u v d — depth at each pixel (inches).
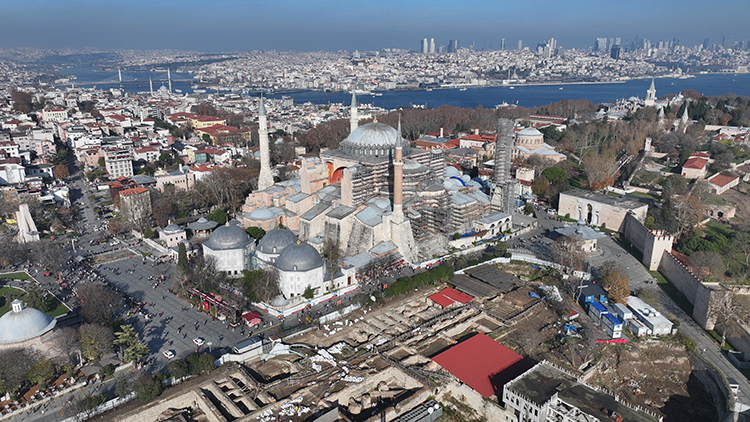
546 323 6983.3
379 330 6791.3
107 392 5423.2
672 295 7785.4
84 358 5940.0
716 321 6884.8
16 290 7770.7
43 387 5462.6
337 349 6264.8
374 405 5516.7
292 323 6752.0
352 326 6766.7
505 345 6441.9
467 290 7736.2
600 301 7367.1
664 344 6594.5
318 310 7062.0
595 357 6264.8
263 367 6063.0
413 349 6304.1
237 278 7682.1
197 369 5698.8
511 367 5930.1
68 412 4960.6
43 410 5182.1
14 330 5703.7
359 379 5679.1
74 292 7583.7
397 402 5423.2
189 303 7313.0
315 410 5221.5
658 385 6151.6
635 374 6264.8
